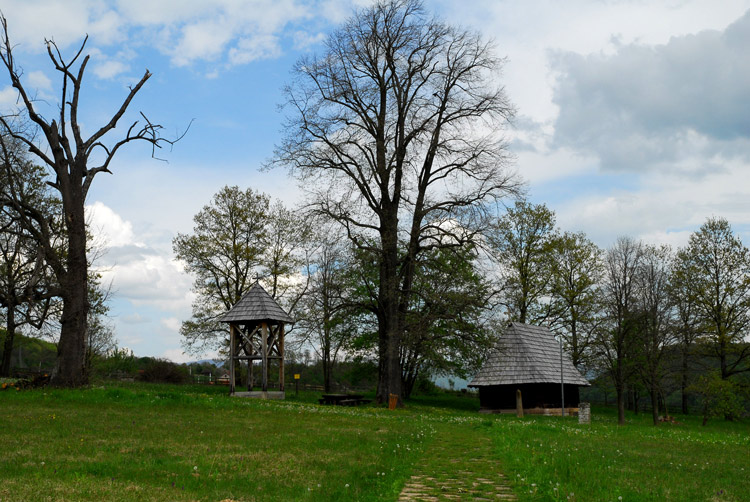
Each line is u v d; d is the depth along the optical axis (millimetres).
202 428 16781
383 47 35906
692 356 50406
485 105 36562
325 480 10133
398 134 37156
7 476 9219
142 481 9375
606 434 24047
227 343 48656
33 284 26812
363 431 18406
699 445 20922
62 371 26672
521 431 21188
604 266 53156
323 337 47406
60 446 12336
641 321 36688
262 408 24766
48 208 38562
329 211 35062
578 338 53281
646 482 10891
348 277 41594
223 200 48531
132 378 50094
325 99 36375
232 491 9023
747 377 53625
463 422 26906
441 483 10766
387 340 35688
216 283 48094
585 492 9398
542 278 54594
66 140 28109
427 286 35688
